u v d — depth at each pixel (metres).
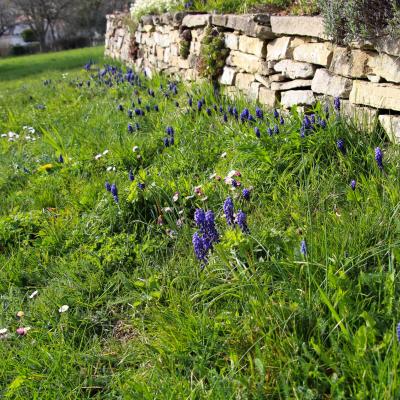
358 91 3.70
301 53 4.29
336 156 3.53
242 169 3.74
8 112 8.42
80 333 2.82
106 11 38.03
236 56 5.52
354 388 1.88
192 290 2.82
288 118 4.00
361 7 3.40
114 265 3.29
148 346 2.42
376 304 2.26
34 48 41.00
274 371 2.12
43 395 2.36
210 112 4.96
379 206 2.80
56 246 3.65
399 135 3.39
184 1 7.58
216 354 2.30
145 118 5.81
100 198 4.02
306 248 2.49
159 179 3.98
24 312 3.05
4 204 4.53
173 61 7.70
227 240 2.93
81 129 5.96
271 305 2.32
